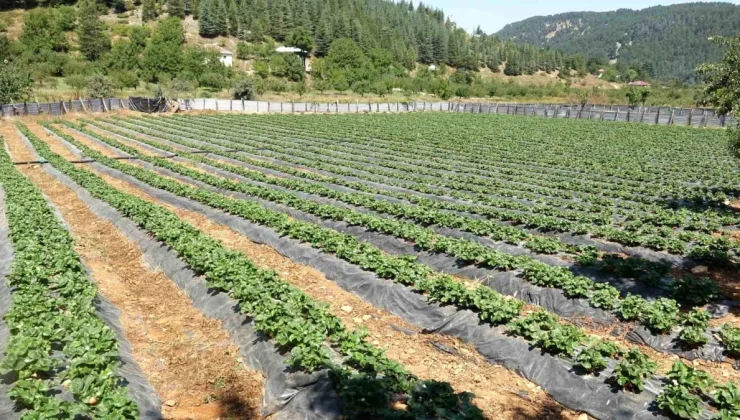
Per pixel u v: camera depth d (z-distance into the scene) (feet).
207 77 312.29
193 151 130.31
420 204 76.69
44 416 23.89
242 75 353.51
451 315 40.19
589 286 43.80
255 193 80.02
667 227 64.54
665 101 283.59
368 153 134.41
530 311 43.75
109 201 72.69
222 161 119.65
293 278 51.21
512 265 48.52
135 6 556.10
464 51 602.44
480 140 159.53
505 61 655.76
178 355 36.29
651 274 45.98
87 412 25.41
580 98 305.53
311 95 316.19
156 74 320.91
